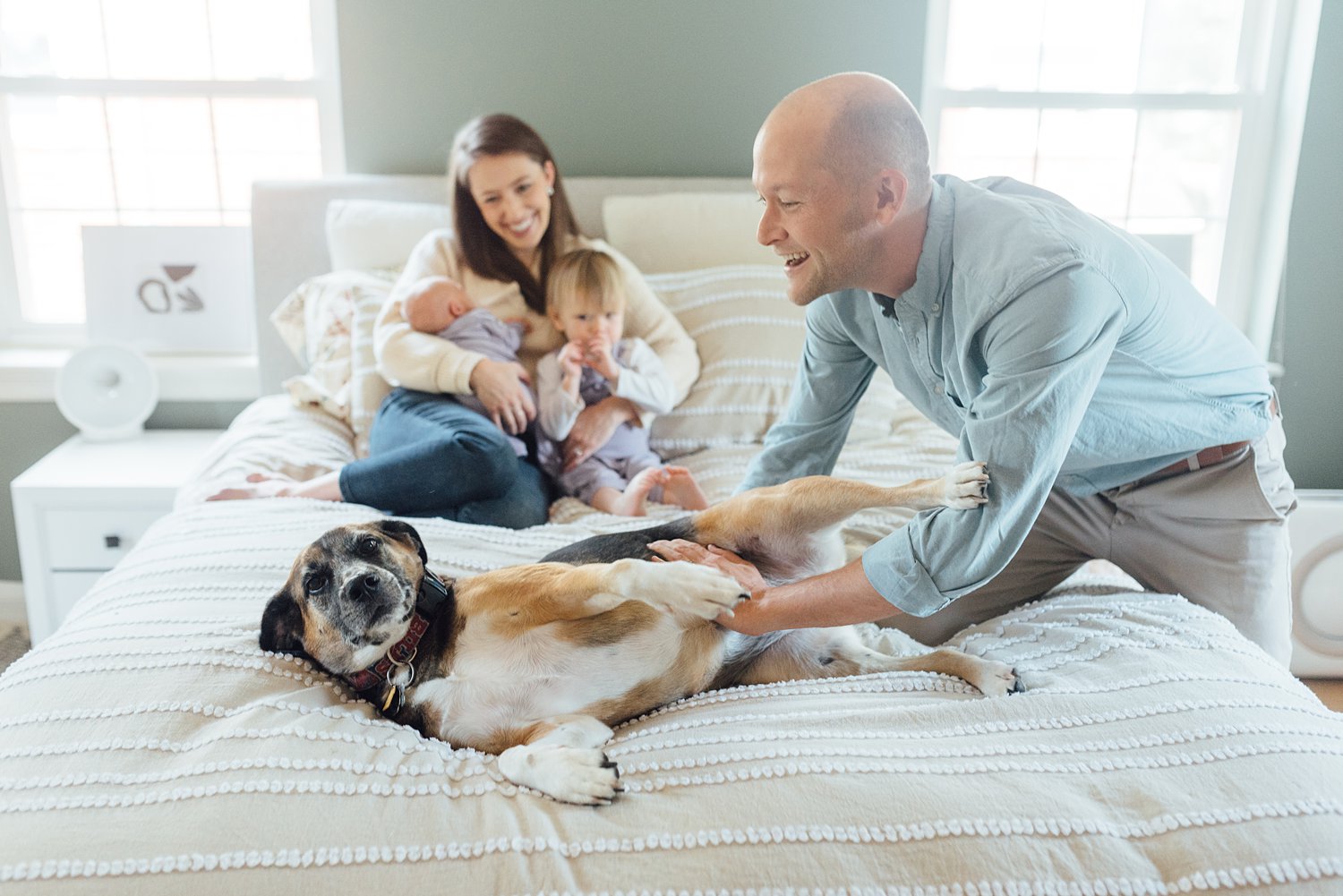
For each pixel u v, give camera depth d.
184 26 2.91
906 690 1.33
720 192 2.87
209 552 1.62
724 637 1.34
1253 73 3.02
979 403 1.19
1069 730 1.18
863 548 1.77
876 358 1.52
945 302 1.28
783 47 2.84
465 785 1.11
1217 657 1.33
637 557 1.38
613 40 2.82
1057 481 1.58
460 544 1.67
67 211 3.03
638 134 2.90
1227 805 1.04
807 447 1.64
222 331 2.91
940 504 1.20
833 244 1.21
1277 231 3.01
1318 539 2.29
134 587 1.52
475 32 2.79
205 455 2.31
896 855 0.99
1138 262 1.27
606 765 1.10
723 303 2.47
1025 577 1.69
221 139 3.00
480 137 2.19
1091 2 3.02
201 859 0.98
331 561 1.28
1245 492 1.51
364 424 2.29
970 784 1.07
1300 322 3.02
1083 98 3.05
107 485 2.37
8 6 2.87
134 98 2.95
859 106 1.12
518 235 2.25
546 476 2.19
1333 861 0.97
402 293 2.23
